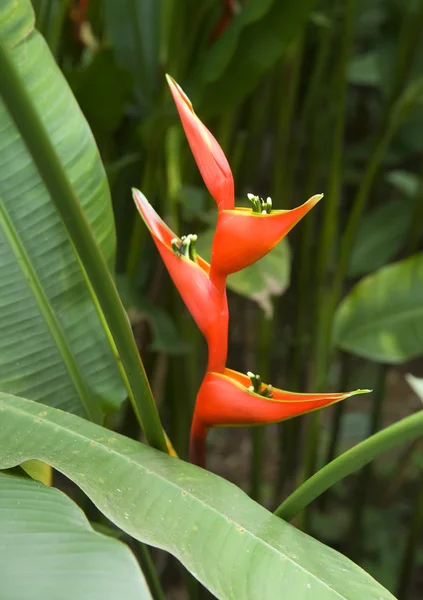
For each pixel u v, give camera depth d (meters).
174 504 0.87
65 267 0.98
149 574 1.08
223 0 1.37
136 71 1.26
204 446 0.95
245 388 0.90
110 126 1.26
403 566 1.75
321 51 1.66
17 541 0.79
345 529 2.01
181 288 0.91
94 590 0.77
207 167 0.89
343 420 2.42
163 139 1.24
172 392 1.71
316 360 1.60
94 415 1.01
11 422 0.91
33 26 0.95
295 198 2.35
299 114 2.06
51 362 1.00
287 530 0.88
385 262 1.70
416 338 1.30
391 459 2.35
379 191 2.07
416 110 1.61
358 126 2.54
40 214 0.97
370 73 1.69
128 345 0.88
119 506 0.85
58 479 2.02
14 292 0.98
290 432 2.02
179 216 1.42
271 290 1.17
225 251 0.89
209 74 1.16
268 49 1.16
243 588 0.83
